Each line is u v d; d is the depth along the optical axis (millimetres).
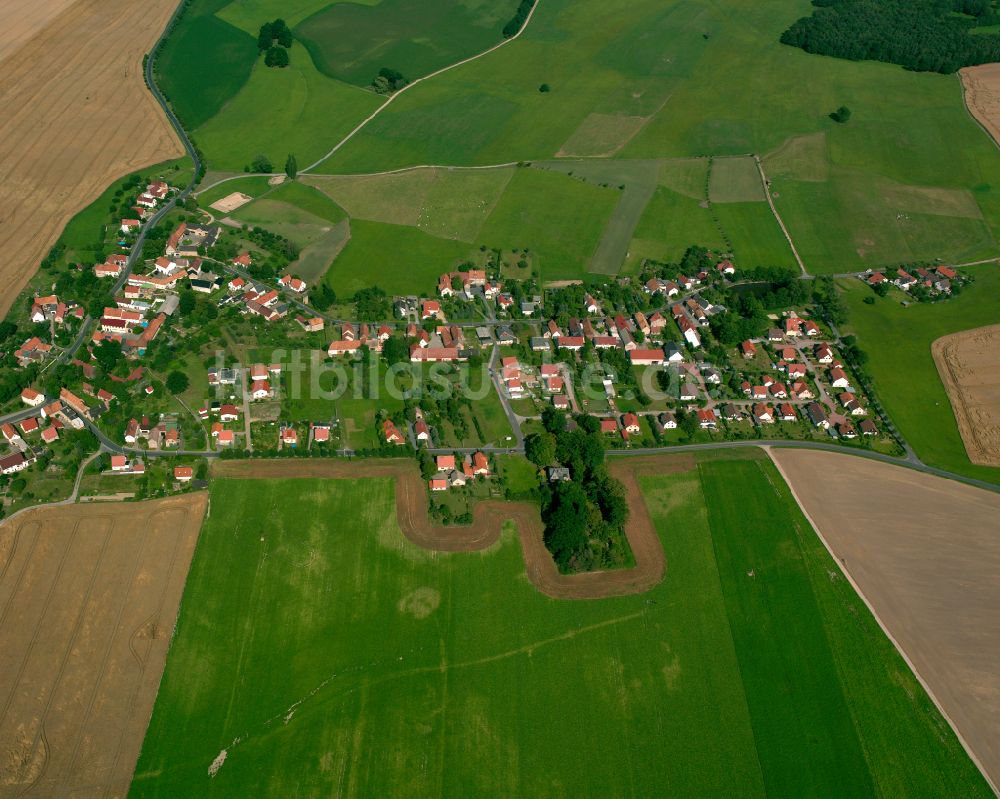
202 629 137000
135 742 123062
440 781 119625
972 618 141500
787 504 161125
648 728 126188
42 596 141250
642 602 142875
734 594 144750
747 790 119625
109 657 132875
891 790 120062
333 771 120375
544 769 121312
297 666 132500
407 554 149000
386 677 131375
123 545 149500
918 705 129750
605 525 152375
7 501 157000
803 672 133625
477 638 136875
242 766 120688
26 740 122688
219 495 158750
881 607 143125
